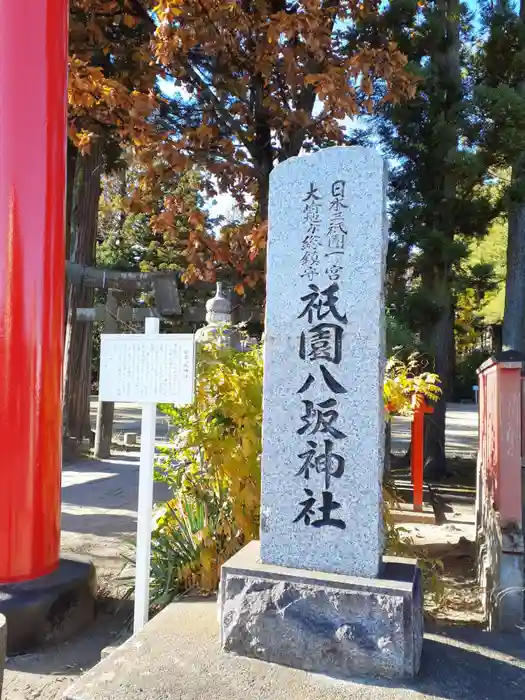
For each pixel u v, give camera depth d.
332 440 2.87
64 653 3.43
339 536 2.81
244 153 6.11
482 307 23.06
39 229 3.89
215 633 2.99
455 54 9.02
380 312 2.87
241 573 2.81
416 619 2.69
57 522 3.96
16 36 3.85
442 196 8.72
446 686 2.52
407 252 8.78
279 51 5.42
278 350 2.98
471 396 26.64
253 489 3.67
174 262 20.45
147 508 3.31
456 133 8.30
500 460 3.60
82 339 11.55
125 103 5.54
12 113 3.84
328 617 2.65
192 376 3.23
